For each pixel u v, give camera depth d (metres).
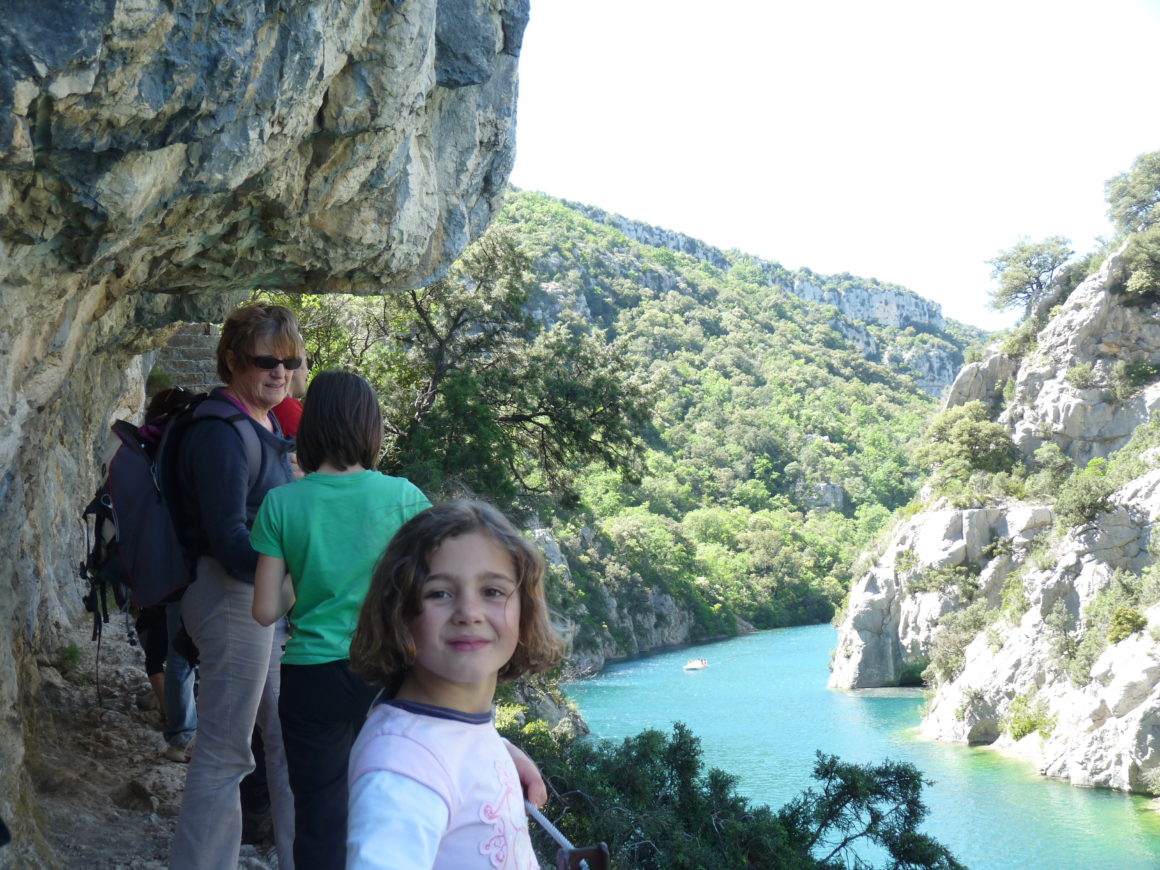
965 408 84.94
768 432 161.38
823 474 154.88
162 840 4.34
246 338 3.43
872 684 71.50
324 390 2.97
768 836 13.82
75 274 3.47
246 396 3.49
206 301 7.18
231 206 4.65
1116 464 71.94
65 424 8.16
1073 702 50.62
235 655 3.38
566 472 29.00
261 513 2.95
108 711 6.11
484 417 25.00
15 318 3.38
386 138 5.12
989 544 71.75
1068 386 80.31
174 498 3.39
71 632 7.96
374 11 4.35
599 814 11.39
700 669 79.06
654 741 14.08
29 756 4.77
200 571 3.41
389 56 4.52
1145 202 92.62
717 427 165.50
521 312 26.78
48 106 2.68
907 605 72.62
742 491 145.25
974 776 47.53
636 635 90.94
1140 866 34.41
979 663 59.50
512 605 1.60
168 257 4.88
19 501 5.09
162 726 6.02
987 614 64.94
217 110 3.22
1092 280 83.38
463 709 1.60
